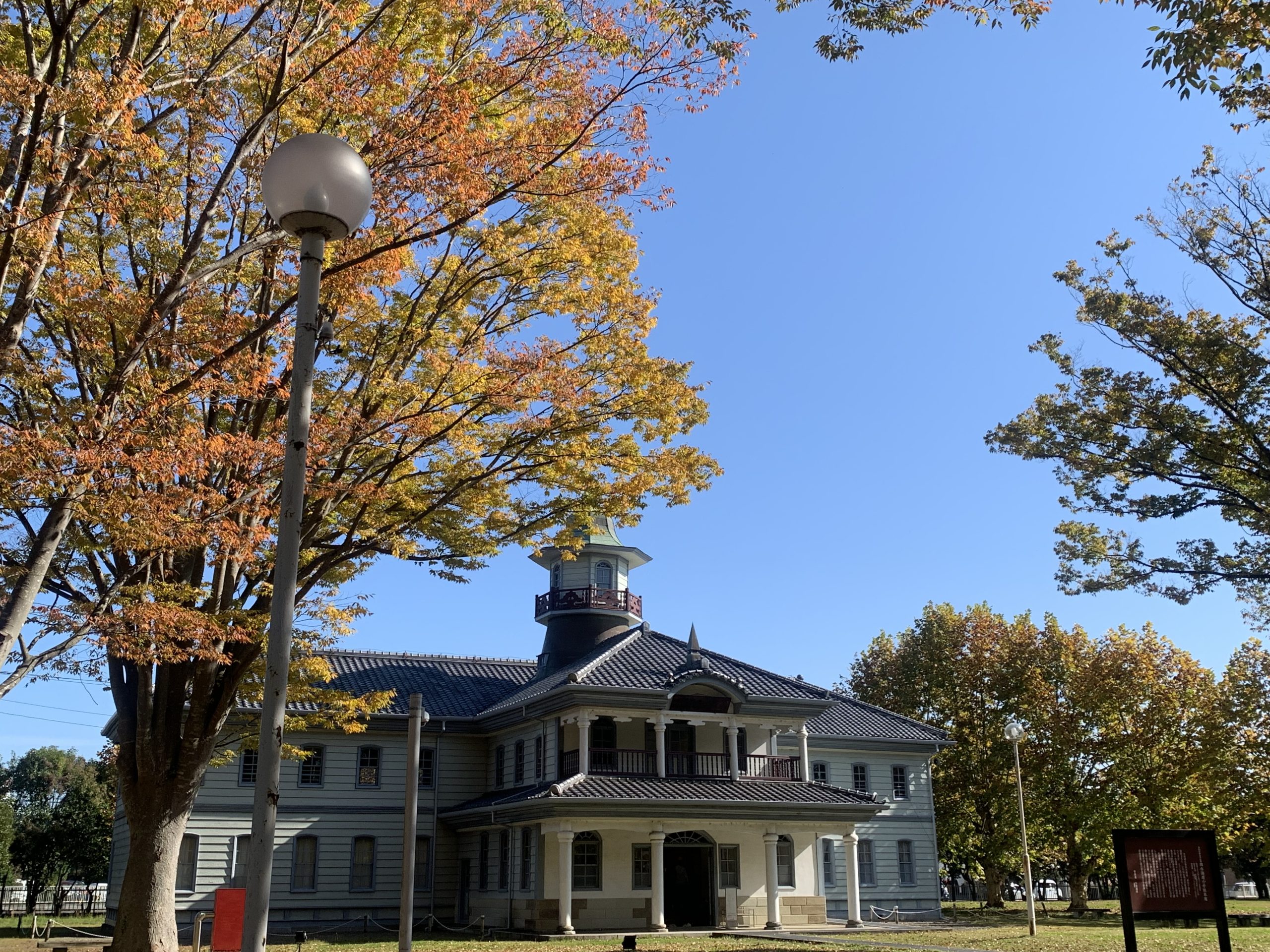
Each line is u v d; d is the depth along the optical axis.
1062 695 47.97
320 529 18.45
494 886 34.16
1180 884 15.77
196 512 14.41
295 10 12.28
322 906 34.47
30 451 10.43
